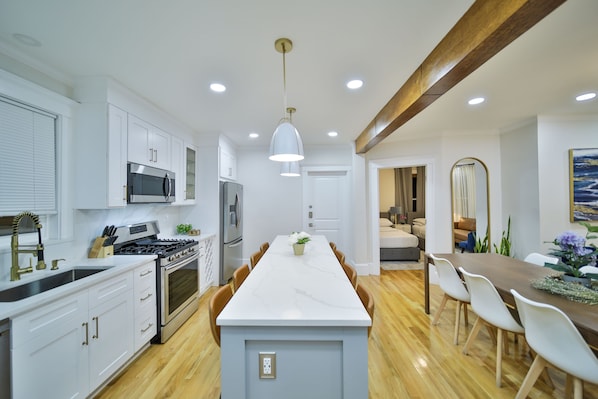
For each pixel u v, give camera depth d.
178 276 2.71
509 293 1.78
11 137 1.75
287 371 1.15
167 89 2.38
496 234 3.99
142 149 2.62
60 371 1.46
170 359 2.17
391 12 1.41
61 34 1.58
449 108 3.01
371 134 3.42
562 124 3.28
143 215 3.08
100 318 1.75
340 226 5.12
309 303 1.28
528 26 1.21
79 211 2.22
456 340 2.36
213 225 3.96
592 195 3.20
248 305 1.26
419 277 4.48
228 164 4.43
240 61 1.91
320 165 4.98
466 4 1.36
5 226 1.72
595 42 1.72
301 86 2.32
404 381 1.88
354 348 1.12
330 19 1.46
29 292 1.71
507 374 1.94
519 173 3.64
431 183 4.12
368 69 2.03
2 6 1.33
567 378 1.60
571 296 1.60
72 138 2.15
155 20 1.46
